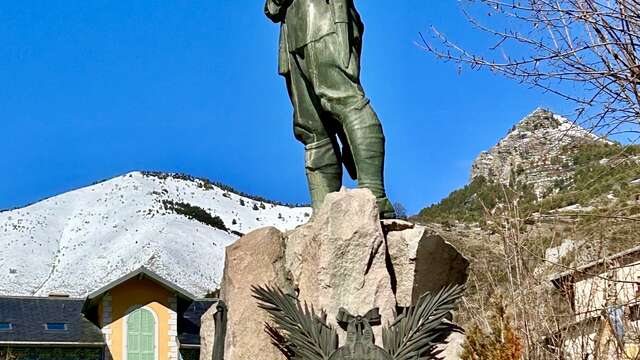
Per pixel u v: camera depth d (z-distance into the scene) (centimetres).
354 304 767
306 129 898
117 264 13875
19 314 3666
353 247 776
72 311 3750
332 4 864
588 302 1040
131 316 3669
